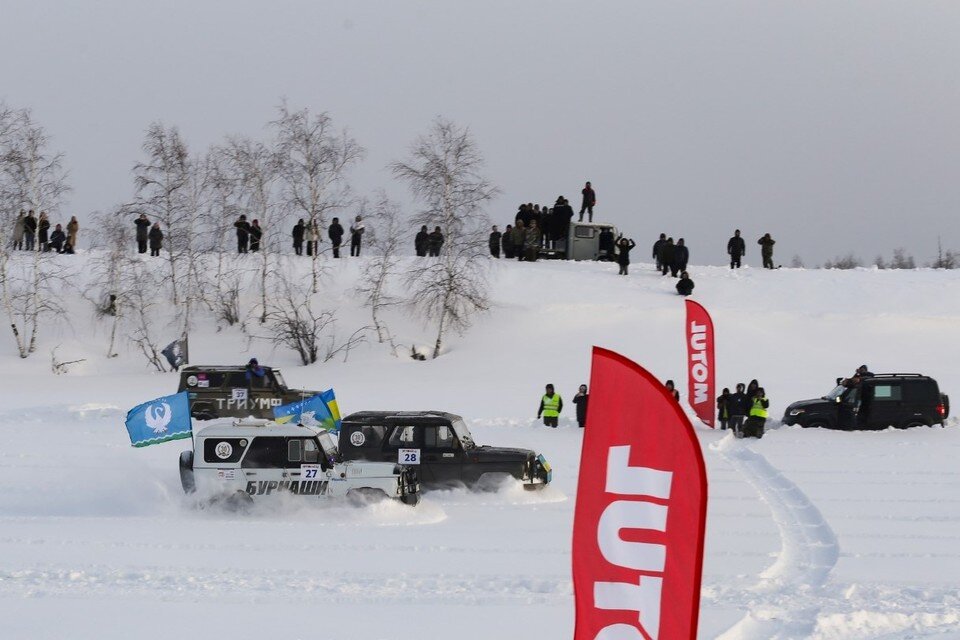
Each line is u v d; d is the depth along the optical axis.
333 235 52.78
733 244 56.69
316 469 17.33
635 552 6.45
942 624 10.84
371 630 10.38
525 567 13.32
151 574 12.57
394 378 39.62
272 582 12.27
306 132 48.97
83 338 46.41
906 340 44.19
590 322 45.94
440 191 46.50
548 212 58.09
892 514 17.52
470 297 45.62
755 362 41.31
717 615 10.95
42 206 48.38
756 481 21.44
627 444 6.49
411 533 15.76
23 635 10.13
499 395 35.69
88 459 22.88
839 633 10.43
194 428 29.16
